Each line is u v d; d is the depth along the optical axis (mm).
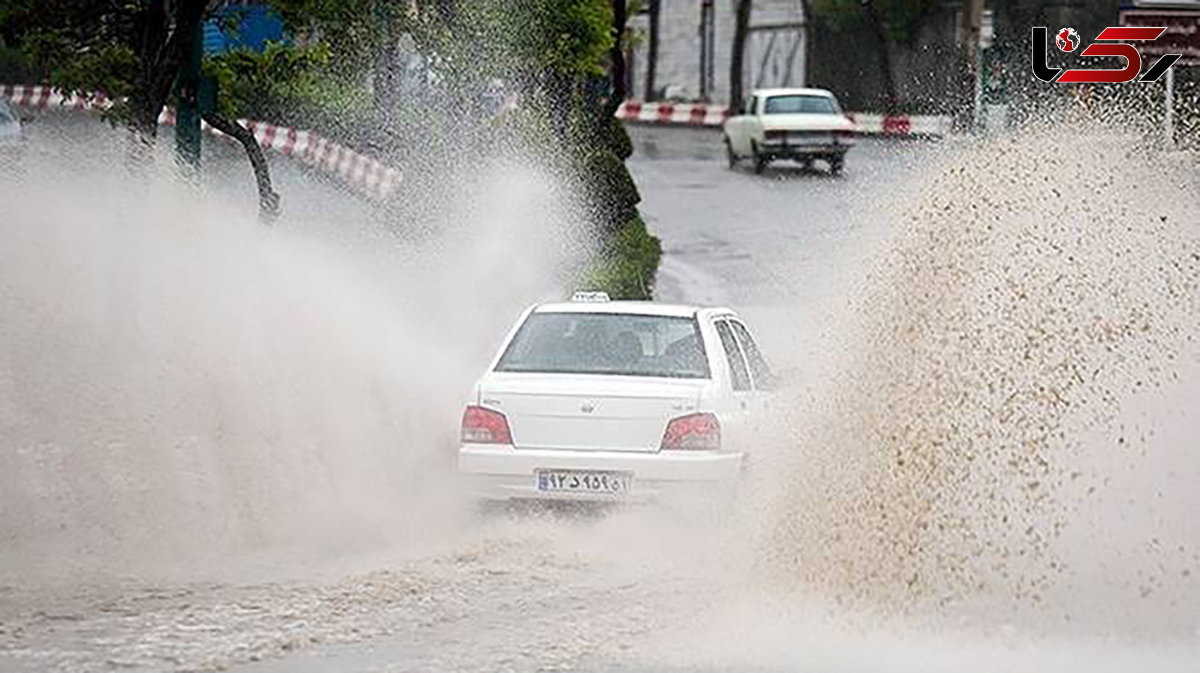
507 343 31016
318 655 21641
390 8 44000
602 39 51250
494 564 27172
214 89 39188
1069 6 104188
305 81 45250
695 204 89062
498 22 47094
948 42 113500
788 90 101500
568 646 22203
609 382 29703
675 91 140750
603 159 55125
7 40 38312
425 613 23953
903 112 114562
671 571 26781
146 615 23594
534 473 29344
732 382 30531
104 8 37469
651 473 29109
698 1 140000
